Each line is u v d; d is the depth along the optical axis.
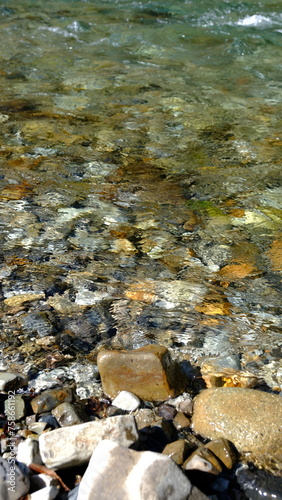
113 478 1.92
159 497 1.86
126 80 6.66
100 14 9.52
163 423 2.34
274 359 2.77
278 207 4.12
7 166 4.62
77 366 2.69
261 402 2.37
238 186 4.40
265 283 3.32
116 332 2.93
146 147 5.01
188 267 3.46
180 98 6.14
